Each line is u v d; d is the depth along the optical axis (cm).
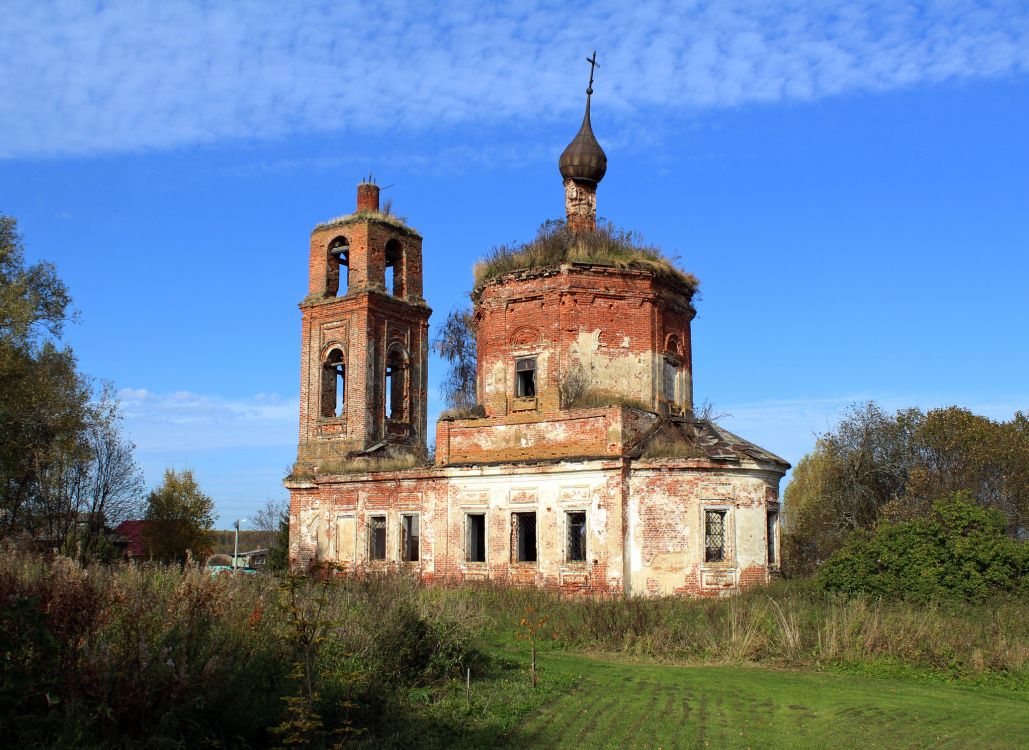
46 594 1266
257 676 1333
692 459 3111
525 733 1425
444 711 1501
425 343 4862
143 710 1148
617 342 3497
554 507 3244
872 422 5922
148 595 1570
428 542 3509
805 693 1753
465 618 2178
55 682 1111
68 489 5162
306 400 4653
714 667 2069
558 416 3338
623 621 2422
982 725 1509
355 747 1277
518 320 3569
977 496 5512
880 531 2753
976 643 2067
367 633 1677
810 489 6228
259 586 1933
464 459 3538
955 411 5728
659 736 1419
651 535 3109
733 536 3112
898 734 1451
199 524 7044
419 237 4944
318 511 4241
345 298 4600
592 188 3925
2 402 4225
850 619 2209
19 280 4653
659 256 3653
